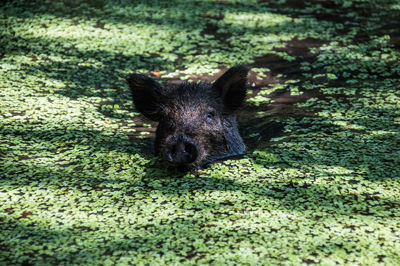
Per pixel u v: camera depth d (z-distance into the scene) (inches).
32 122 500.1
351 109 547.2
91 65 649.0
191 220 338.3
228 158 440.8
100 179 398.3
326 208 356.8
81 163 425.7
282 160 436.8
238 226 331.3
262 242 312.2
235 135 461.4
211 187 386.6
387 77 627.8
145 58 674.8
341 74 641.0
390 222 337.4
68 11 813.2
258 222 336.8
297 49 708.0
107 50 690.8
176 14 815.7
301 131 502.9
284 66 663.1
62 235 318.0
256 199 368.8
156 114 438.3
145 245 308.5
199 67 649.0
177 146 367.9
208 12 826.8
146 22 783.1
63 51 682.8
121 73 635.5
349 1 874.8
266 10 840.9
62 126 496.1
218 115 430.3
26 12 800.9
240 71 447.5
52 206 354.9
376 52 690.2
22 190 376.8
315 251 303.3
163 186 388.8
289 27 776.9
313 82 622.2
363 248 306.2
